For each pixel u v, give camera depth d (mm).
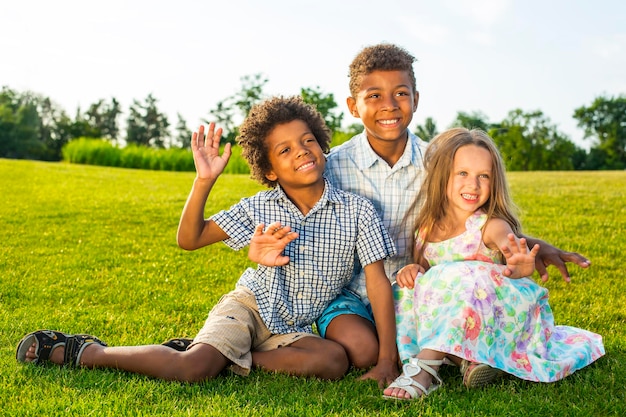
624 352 3375
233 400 2562
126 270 5645
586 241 6855
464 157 3193
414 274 3150
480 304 2871
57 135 66250
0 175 14914
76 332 3672
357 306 3309
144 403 2506
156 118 76875
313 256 3205
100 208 9734
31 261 5992
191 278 5383
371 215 3246
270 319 3092
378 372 2959
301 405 2525
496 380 2947
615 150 57062
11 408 2432
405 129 3535
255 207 3230
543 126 46281
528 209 9109
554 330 3238
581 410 2545
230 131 30234
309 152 3131
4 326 3717
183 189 13125
